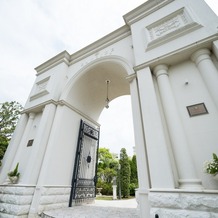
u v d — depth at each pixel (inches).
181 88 149.7
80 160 270.1
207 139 115.1
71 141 262.4
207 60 136.9
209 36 137.4
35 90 328.8
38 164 211.0
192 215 89.6
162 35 183.3
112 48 261.7
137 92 173.9
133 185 693.3
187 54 153.6
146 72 167.8
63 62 323.0
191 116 130.7
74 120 283.0
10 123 446.0
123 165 669.9
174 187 103.7
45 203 186.1
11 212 178.9
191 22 158.1
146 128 138.7
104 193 701.9
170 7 200.2
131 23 235.6
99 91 340.5
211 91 123.9
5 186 213.2
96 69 281.1
